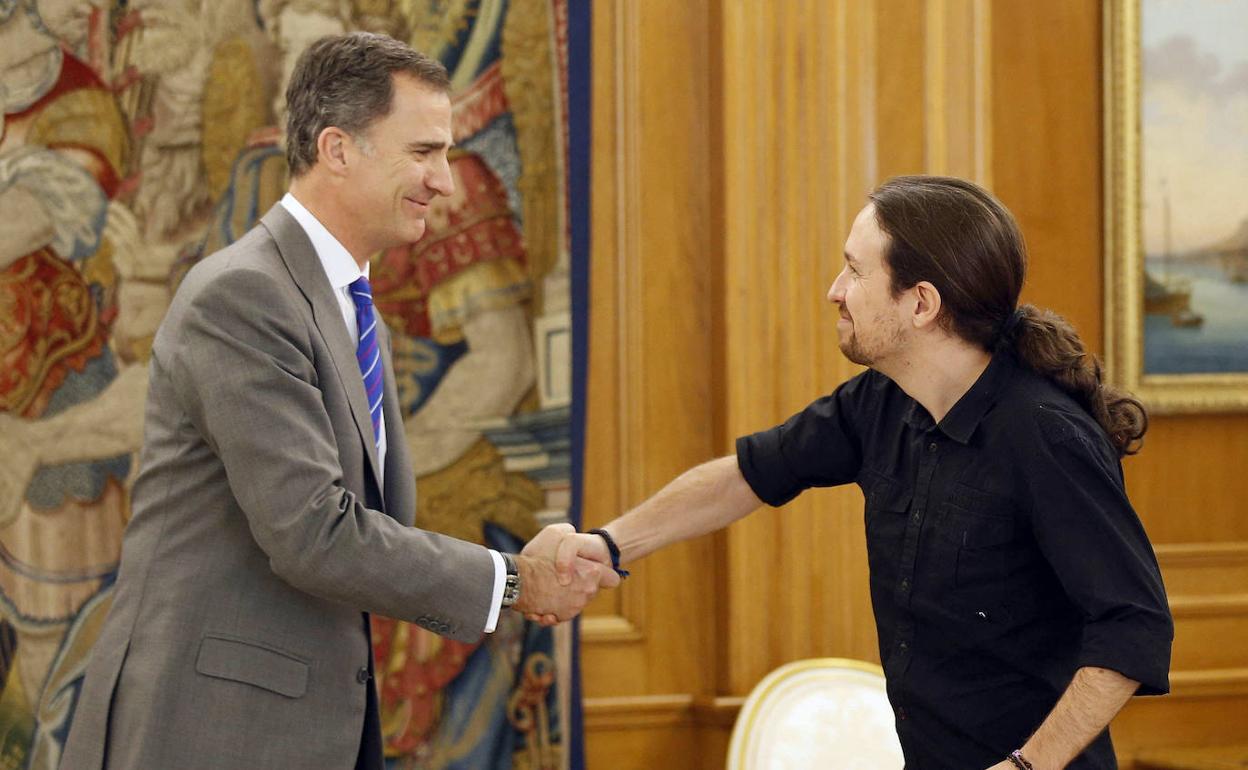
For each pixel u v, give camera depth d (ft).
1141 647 5.37
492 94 11.14
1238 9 13.00
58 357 10.30
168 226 10.48
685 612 11.97
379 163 6.99
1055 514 5.67
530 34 11.21
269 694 6.48
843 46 12.15
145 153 10.43
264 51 10.64
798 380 11.97
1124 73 12.74
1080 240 12.94
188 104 10.50
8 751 10.15
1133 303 12.82
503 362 11.18
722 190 11.84
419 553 6.73
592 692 11.70
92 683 6.64
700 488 7.67
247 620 6.53
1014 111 12.82
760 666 11.84
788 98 11.98
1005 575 5.94
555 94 11.27
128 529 6.89
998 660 6.00
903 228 6.13
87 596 10.33
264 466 6.34
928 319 6.11
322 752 6.61
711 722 11.73
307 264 6.93
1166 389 12.93
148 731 6.33
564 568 7.70
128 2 10.39
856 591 12.05
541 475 11.23
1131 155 12.78
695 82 12.04
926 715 6.15
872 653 12.05
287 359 6.52
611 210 11.78
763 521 11.87
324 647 6.70
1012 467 5.91
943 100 12.44
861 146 12.19
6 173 10.18
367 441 6.98
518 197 11.20
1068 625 5.95
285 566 6.37
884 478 6.55
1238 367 13.08
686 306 12.01
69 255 10.31
